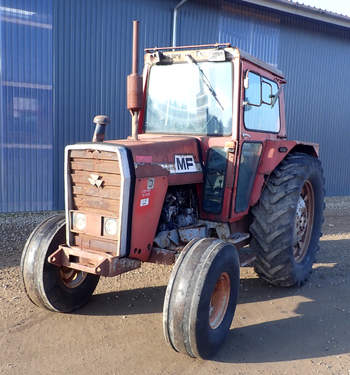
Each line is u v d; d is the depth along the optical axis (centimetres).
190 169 351
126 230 295
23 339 311
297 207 423
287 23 1021
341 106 1150
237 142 358
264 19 986
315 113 1107
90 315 358
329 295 416
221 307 308
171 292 277
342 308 384
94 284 382
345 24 1059
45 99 773
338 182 1175
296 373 278
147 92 414
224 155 362
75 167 312
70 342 310
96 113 823
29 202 784
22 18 733
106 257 293
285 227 392
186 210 367
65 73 782
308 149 487
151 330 333
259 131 412
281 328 343
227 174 362
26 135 767
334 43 1109
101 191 302
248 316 365
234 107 363
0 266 469
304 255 454
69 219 318
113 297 398
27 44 745
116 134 849
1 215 746
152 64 411
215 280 283
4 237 598
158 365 283
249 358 296
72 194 318
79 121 809
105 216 301
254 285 443
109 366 279
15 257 504
